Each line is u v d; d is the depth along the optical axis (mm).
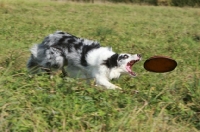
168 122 5840
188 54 12234
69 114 5477
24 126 5039
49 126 5238
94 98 6219
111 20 20953
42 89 6141
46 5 25250
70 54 7727
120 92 6777
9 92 5820
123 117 5480
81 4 27703
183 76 8344
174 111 6285
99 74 7539
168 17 24438
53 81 6594
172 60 6945
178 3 31500
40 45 8000
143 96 6648
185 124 5859
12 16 19297
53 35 7883
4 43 12000
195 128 5766
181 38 15695
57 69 7820
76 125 5285
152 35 16328
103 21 20312
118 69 7586
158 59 6949
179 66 10047
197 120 6047
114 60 7531
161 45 13672
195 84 7109
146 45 13438
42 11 22484
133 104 6172
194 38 16250
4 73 6727
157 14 25578
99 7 26875
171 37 15891
